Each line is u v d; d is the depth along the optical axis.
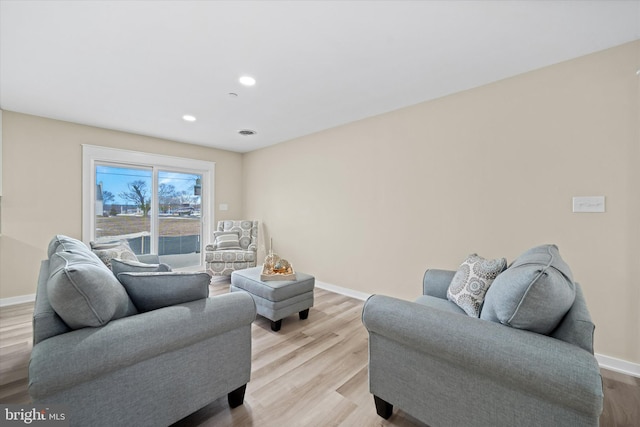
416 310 1.23
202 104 2.87
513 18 1.60
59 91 2.55
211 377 1.34
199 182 4.78
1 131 2.96
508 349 0.96
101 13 1.54
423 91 2.57
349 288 3.52
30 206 3.16
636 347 1.82
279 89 2.53
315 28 1.69
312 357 2.01
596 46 1.87
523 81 2.23
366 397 1.58
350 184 3.48
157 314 1.18
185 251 4.61
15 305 3.01
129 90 2.54
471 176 2.51
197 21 1.62
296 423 1.38
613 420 1.42
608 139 1.89
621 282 1.86
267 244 4.75
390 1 1.47
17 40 1.79
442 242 2.70
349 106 2.93
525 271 1.05
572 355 0.88
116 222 3.89
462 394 1.10
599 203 1.92
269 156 4.68
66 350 0.94
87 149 3.54
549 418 0.92
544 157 2.14
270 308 2.43
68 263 1.16
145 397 1.13
